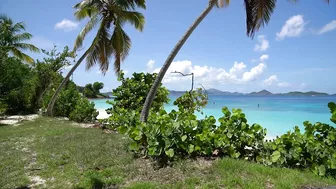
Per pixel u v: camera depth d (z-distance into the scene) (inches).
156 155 197.8
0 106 674.2
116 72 634.8
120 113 345.7
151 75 428.5
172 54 284.2
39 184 166.2
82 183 162.2
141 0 598.9
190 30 285.3
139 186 152.1
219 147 201.0
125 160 203.0
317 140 177.5
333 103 180.5
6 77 729.0
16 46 821.2
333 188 144.7
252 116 848.3
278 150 185.3
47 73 783.7
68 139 294.8
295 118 783.1
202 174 167.2
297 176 158.9
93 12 629.6
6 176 179.3
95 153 225.0
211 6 288.0
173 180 160.7
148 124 214.8
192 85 350.0
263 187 142.0
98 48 633.0
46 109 703.7
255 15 287.4
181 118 214.8
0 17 788.6
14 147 269.7
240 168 171.0
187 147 195.2
